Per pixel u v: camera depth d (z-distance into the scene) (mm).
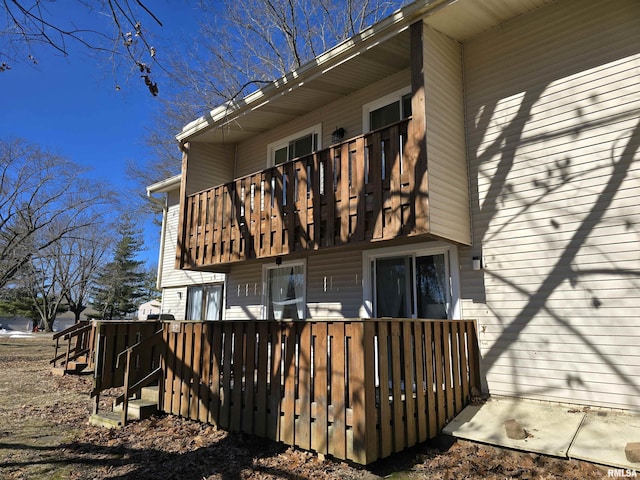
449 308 6121
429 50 5777
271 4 14500
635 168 4840
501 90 6066
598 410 4652
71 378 9539
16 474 3930
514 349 5418
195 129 9359
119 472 3973
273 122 9305
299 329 4434
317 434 4078
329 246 6207
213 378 5305
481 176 6066
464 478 3621
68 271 34781
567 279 5141
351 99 8023
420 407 4352
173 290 12656
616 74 5121
